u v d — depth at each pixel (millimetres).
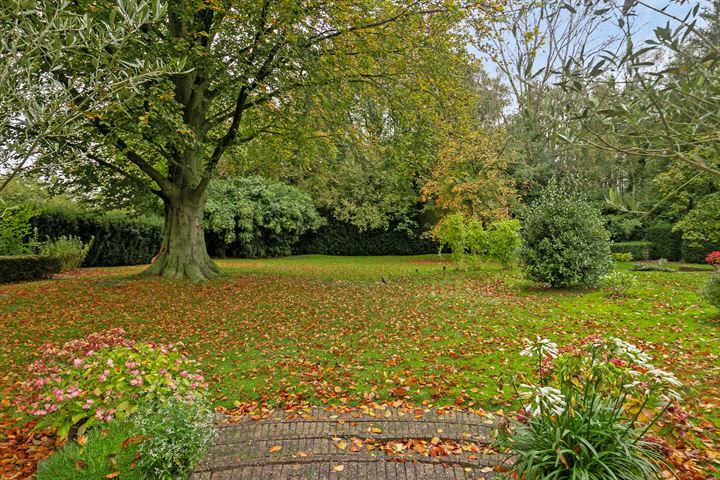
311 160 12086
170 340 5828
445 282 11828
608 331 5922
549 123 1814
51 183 10055
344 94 9430
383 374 4477
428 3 8734
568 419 2256
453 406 3613
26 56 2438
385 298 8945
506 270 13797
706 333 5609
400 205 23141
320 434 3121
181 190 10969
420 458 2768
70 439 2824
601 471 2100
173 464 2500
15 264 10867
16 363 4848
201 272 11070
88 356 3041
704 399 3535
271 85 8656
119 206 11312
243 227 21328
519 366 4590
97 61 2521
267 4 7695
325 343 5676
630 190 19609
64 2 2504
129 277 10812
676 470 2453
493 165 18266
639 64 1441
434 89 9227
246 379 4402
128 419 2785
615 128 1713
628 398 2545
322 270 15641
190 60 7520
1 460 2775
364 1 8117
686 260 16781
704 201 12922
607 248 9641
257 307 7934
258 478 2602
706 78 1396
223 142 10148
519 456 2316
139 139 8602
